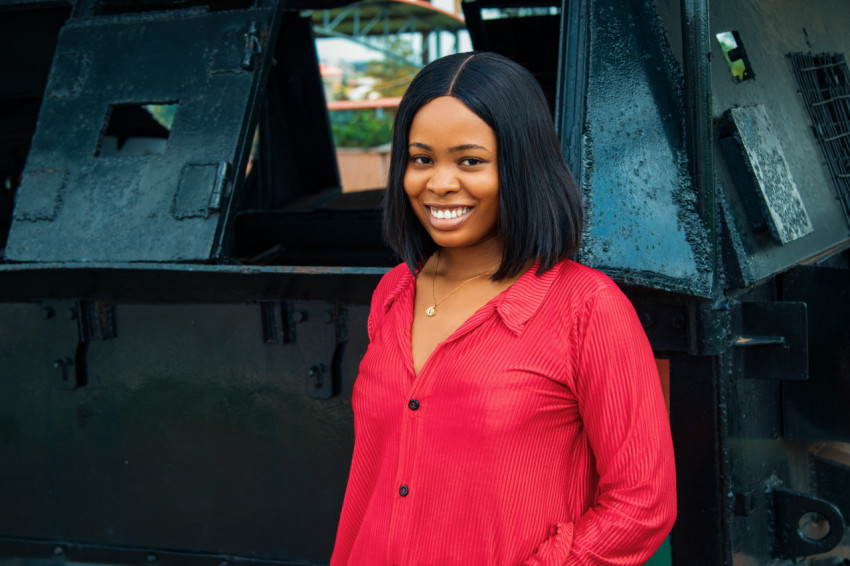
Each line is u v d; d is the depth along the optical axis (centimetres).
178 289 189
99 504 211
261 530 198
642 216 151
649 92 162
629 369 105
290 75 407
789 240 174
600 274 111
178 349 199
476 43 339
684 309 155
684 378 162
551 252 109
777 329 162
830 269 181
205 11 202
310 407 191
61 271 182
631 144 157
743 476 171
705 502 163
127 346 203
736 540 167
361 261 335
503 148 106
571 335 107
